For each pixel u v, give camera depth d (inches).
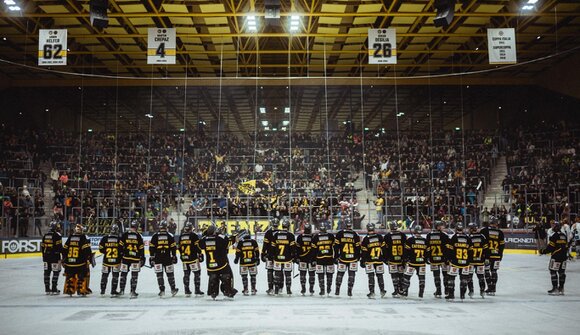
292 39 1233.4
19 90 1421.0
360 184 1321.4
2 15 1027.9
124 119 1577.3
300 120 1603.1
